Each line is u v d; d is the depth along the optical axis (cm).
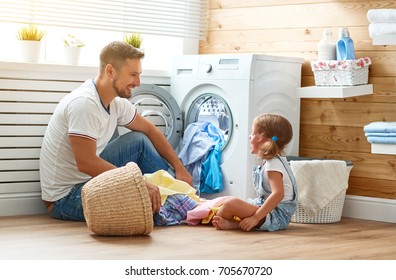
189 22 520
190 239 354
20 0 445
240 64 449
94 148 387
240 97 448
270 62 454
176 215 402
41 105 432
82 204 369
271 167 388
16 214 423
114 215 351
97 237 354
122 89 396
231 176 452
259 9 499
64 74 439
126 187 354
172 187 409
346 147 457
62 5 466
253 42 503
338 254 328
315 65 446
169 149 434
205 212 393
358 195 452
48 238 347
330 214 426
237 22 511
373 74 446
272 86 456
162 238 355
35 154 431
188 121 481
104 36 499
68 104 392
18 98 423
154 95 474
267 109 455
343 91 429
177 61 487
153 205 377
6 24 452
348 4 455
